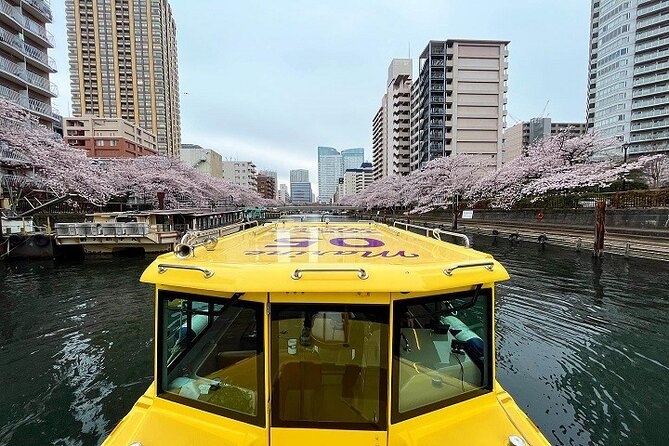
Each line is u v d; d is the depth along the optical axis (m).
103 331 10.51
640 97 68.62
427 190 52.81
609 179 26.03
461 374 2.65
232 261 2.61
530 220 34.09
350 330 2.33
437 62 79.75
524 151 40.62
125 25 103.56
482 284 2.56
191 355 2.59
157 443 2.40
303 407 2.38
